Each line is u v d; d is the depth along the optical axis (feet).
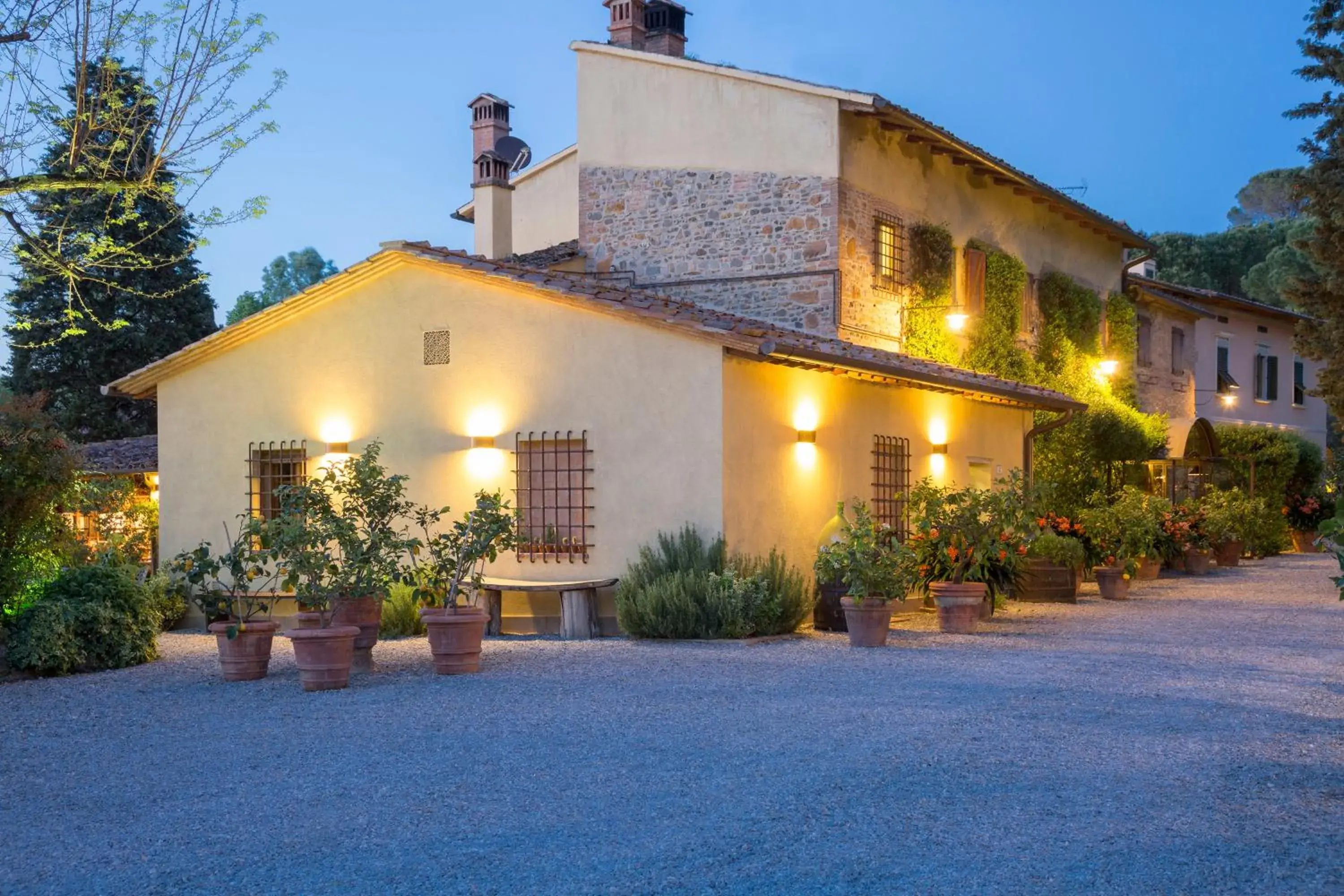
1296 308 64.64
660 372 42.09
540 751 23.22
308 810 19.33
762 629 41.04
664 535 41.70
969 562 47.32
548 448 44.21
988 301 71.46
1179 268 176.65
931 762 21.80
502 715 27.12
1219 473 91.45
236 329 49.06
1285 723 25.34
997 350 71.46
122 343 99.25
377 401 47.37
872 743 23.43
